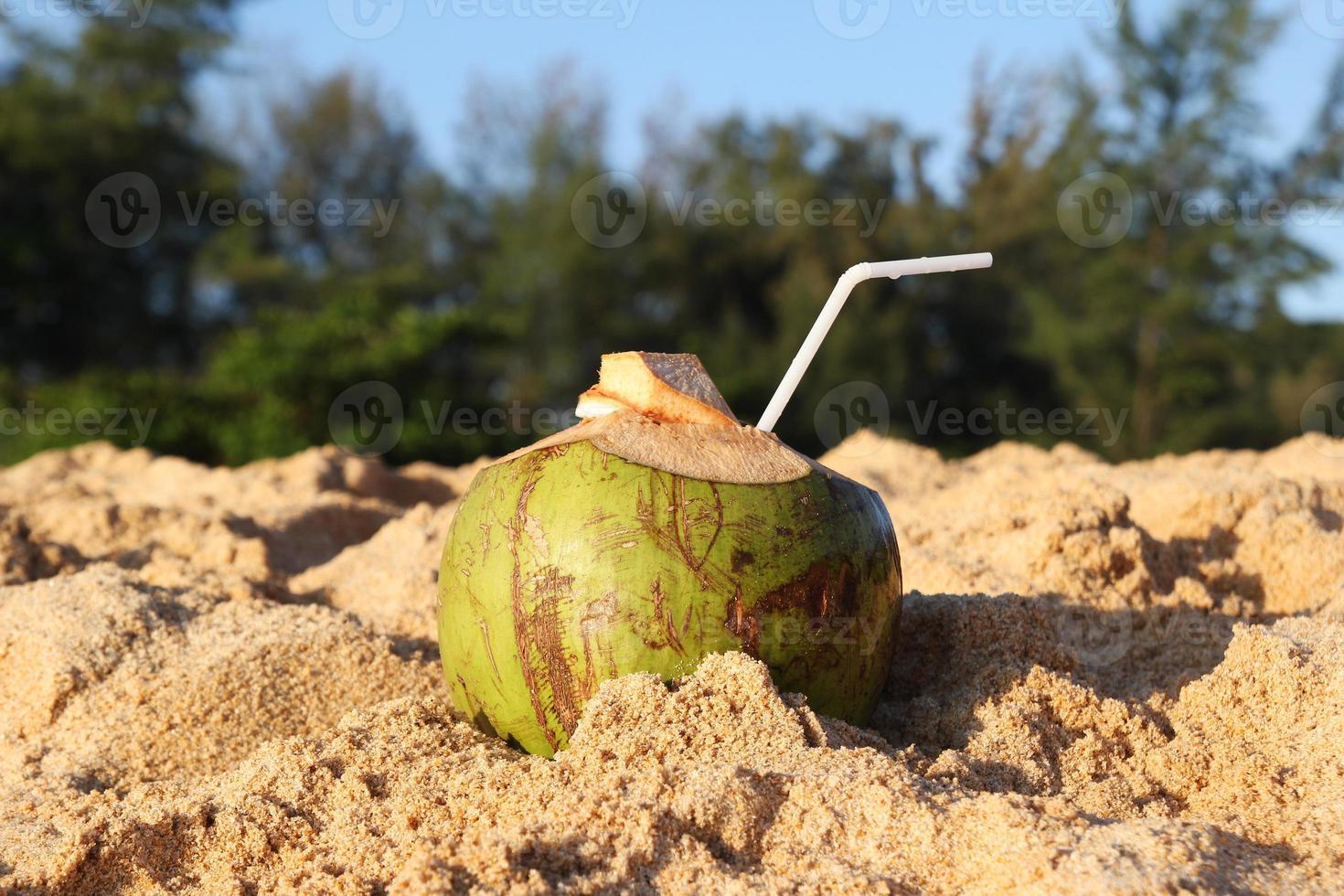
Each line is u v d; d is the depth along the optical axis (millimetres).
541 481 748
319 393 3100
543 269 5492
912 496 1328
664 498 732
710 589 729
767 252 5410
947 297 5145
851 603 752
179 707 853
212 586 1026
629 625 728
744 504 737
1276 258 4367
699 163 6219
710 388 781
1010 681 805
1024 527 1054
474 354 3785
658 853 653
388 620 996
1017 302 4953
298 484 1648
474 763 744
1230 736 777
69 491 1542
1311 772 734
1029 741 766
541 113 6480
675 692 723
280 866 701
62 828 762
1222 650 905
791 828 669
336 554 1321
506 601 742
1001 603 859
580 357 5527
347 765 748
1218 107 4277
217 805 725
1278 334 4395
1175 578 1018
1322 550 1021
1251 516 1057
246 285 5836
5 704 876
